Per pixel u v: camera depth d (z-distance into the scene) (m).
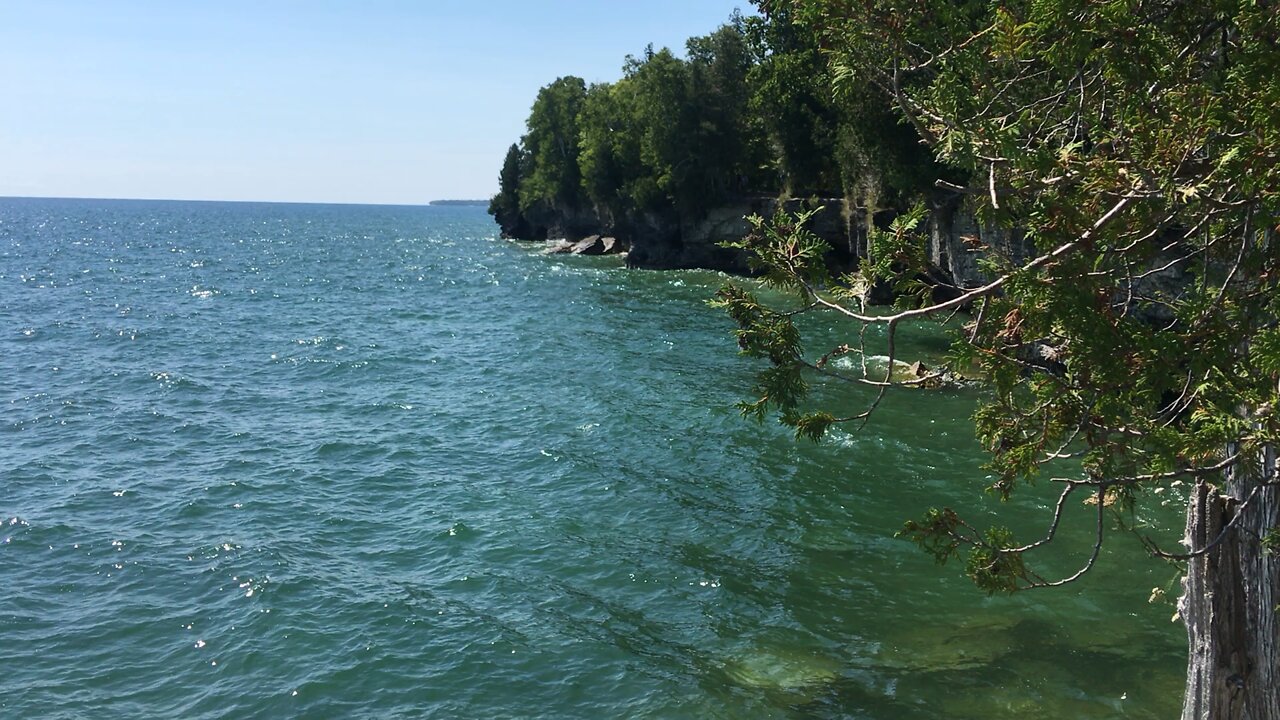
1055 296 6.40
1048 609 15.27
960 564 17.17
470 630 15.22
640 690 13.38
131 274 82.38
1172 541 17.55
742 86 79.56
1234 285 7.35
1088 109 8.54
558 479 23.19
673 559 17.94
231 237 159.50
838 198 62.69
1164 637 14.25
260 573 17.38
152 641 14.91
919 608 15.62
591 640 14.82
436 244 145.38
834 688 13.23
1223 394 6.38
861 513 20.05
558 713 12.91
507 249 127.94
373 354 41.97
